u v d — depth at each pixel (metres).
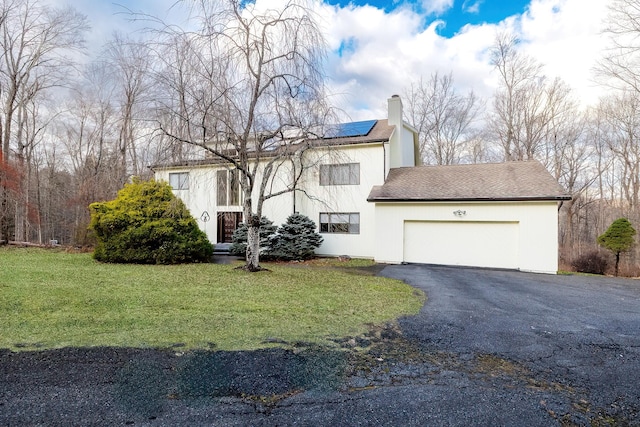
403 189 13.55
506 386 3.14
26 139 20.19
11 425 2.30
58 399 2.65
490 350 4.05
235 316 5.07
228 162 9.57
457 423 2.53
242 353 3.70
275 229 14.08
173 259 10.69
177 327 4.48
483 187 12.63
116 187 17.28
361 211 14.60
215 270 9.33
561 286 8.75
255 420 2.48
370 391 2.98
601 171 23.23
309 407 2.68
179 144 7.96
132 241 10.31
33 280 6.97
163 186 11.33
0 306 5.02
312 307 5.76
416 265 12.69
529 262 11.48
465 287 8.28
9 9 15.45
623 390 3.12
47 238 23.98
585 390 3.11
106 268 9.11
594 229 24.80
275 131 8.51
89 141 21.72
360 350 3.95
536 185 12.04
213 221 16.81
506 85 23.89
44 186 24.14
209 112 7.91
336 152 9.56
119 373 3.13
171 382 3.00
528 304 6.51
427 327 4.89
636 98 14.50
